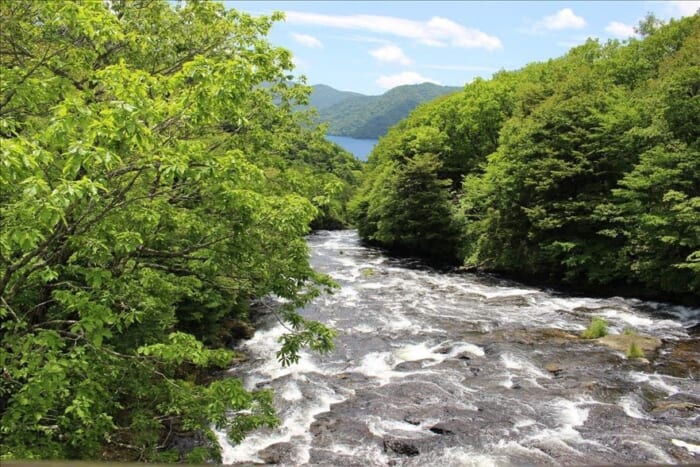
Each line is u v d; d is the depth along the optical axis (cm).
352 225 6800
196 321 1625
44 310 774
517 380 1495
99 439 842
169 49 1020
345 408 1328
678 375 1512
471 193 3909
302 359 1702
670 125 2606
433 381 1497
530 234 3077
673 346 1803
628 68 4222
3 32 718
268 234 878
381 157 6069
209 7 1061
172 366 1048
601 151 2966
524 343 1844
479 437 1155
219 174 632
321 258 4078
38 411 605
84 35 752
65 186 470
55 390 606
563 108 3178
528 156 3294
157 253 824
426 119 5694
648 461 1034
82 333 647
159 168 596
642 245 2552
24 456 586
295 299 919
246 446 1138
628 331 1919
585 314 2286
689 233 2262
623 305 2464
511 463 1041
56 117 507
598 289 2852
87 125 507
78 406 625
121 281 768
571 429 1185
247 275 936
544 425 1209
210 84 595
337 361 1694
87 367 698
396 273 3409
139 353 800
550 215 3047
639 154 2822
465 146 5162
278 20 1096
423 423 1236
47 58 723
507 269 3403
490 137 5109
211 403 762
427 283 3052
